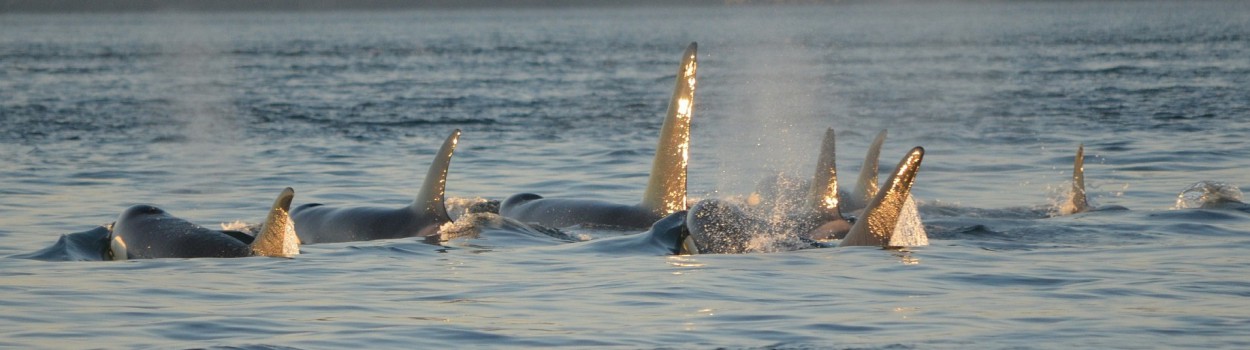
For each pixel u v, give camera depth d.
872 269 46.59
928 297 41.75
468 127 120.81
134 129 119.69
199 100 161.38
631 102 154.12
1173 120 119.81
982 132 114.31
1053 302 40.75
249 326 37.47
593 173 84.50
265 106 151.38
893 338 35.81
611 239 52.69
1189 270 46.59
